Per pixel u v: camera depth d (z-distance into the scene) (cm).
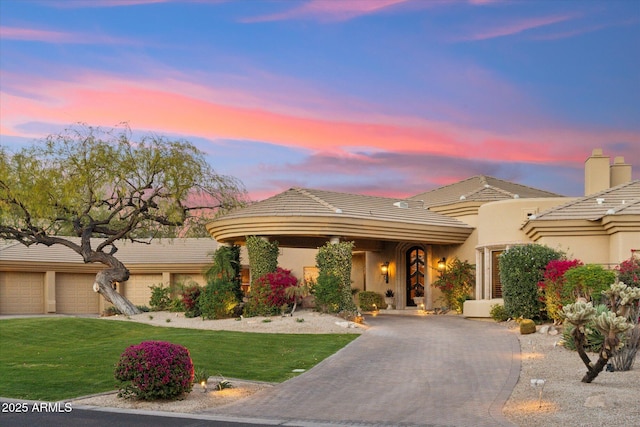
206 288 2673
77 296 3797
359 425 1007
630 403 1030
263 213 2592
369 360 1609
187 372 1216
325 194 2836
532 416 1012
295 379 1394
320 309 2506
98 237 4153
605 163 2866
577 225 2272
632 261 1891
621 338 1332
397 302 3256
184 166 2833
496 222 2672
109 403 1177
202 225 3008
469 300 2733
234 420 1045
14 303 3606
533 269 2181
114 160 2839
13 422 1019
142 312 3077
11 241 3712
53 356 1716
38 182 2794
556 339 1777
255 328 2238
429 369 1481
